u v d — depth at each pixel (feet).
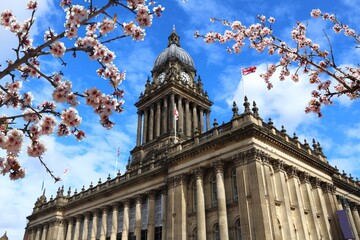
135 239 162.61
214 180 135.95
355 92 44.80
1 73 30.86
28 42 32.32
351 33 48.88
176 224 136.15
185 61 260.83
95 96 33.09
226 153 130.41
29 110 36.24
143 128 236.84
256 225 109.91
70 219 216.74
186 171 142.61
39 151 34.19
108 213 190.80
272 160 130.41
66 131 34.96
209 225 128.47
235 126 131.54
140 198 170.09
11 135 32.09
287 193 126.93
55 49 31.45
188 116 228.02
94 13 31.76
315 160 151.94
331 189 157.69
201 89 249.14
